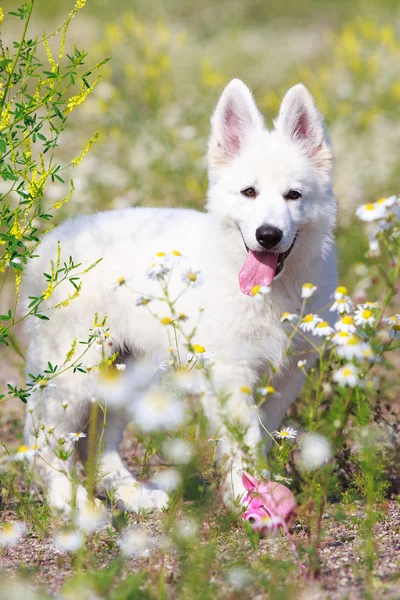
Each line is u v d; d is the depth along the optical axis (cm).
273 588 351
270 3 2558
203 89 1339
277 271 506
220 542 426
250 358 518
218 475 480
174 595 361
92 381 562
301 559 400
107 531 439
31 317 584
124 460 633
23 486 555
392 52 1351
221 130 554
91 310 564
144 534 435
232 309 514
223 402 415
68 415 566
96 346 500
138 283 555
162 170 1096
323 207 532
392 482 525
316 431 415
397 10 1822
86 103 1240
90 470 436
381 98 1299
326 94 1317
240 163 533
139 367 495
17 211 466
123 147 1177
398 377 725
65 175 1052
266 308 512
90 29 1969
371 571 373
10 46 1357
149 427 378
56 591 371
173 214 594
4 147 443
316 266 528
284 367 532
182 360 532
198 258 543
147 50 1282
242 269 509
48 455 550
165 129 1170
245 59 1922
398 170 1141
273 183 518
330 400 558
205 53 1877
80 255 573
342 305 398
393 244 398
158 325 552
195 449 431
